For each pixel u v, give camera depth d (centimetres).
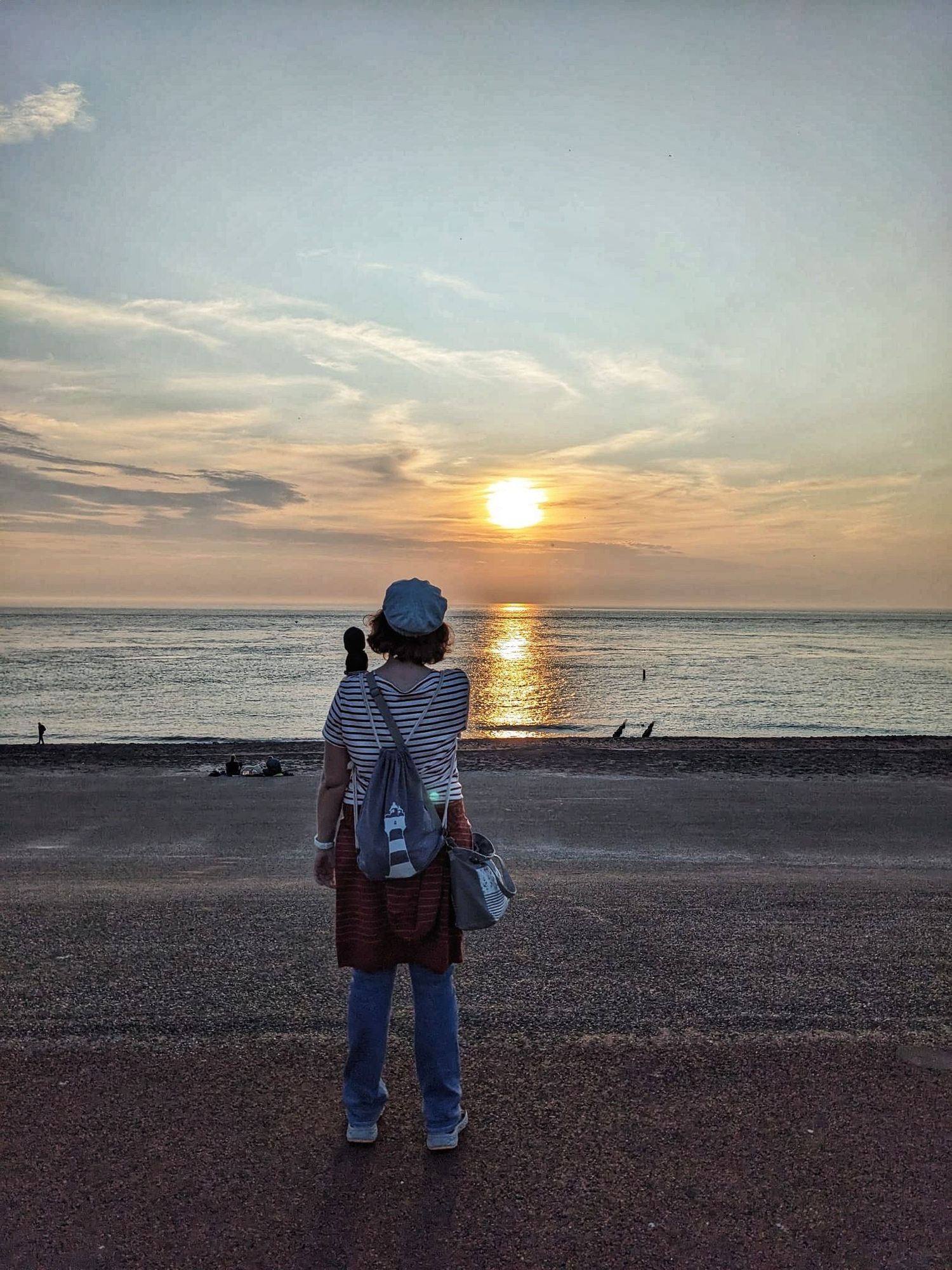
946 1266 223
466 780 1180
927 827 895
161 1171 261
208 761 1395
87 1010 372
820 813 961
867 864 732
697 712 4009
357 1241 233
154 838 842
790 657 9131
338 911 276
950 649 11525
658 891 590
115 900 563
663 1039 344
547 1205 247
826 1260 225
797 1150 271
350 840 274
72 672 6462
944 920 512
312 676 6147
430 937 269
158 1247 230
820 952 450
